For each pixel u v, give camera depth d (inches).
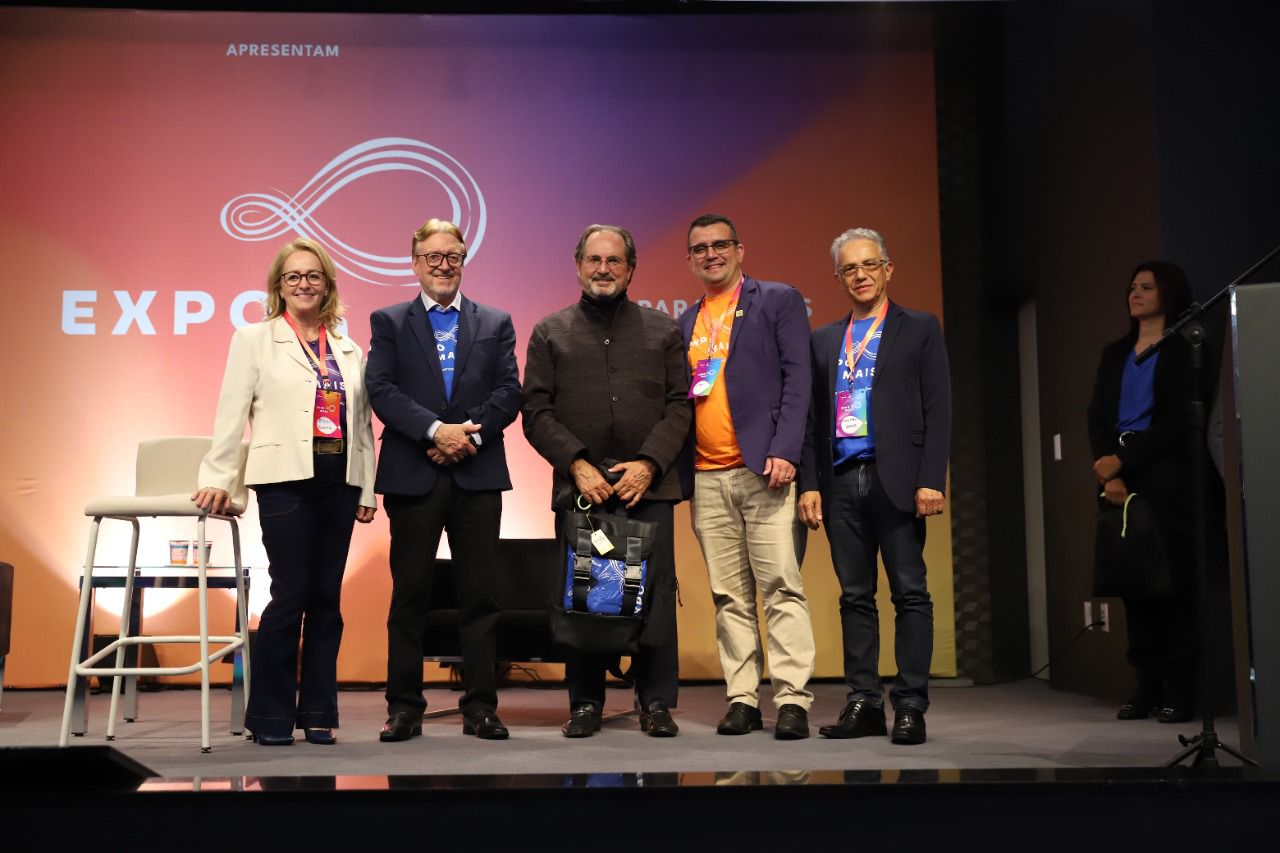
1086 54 195.0
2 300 215.9
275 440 132.4
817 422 148.2
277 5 220.8
